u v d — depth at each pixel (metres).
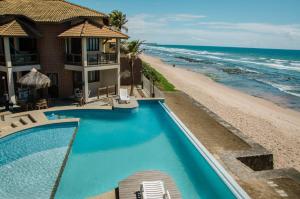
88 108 21.33
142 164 13.81
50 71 24.31
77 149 15.34
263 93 41.28
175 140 17.06
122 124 19.75
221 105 30.70
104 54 25.17
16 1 26.89
